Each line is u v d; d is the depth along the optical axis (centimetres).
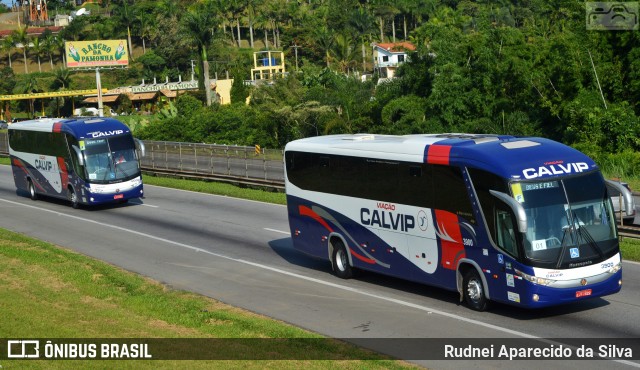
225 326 1487
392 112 5703
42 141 3559
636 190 3228
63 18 18312
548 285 1405
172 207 3281
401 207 1705
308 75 7775
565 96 5056
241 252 2283
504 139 1599
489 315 1520
